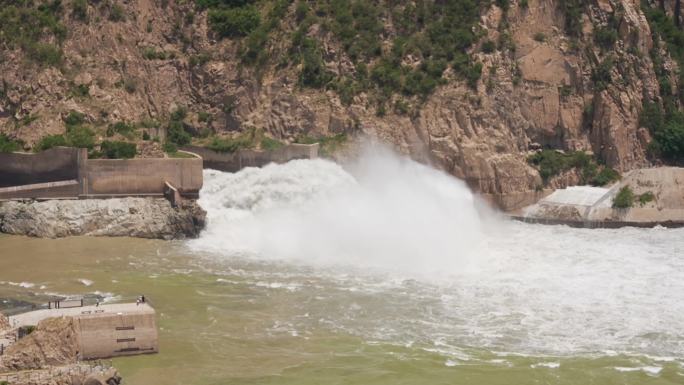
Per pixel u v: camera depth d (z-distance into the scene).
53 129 120.00
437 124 120.06
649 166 124.31
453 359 68.38
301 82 125.31
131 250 100.38
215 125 127.19
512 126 122.44
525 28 126.06
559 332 74.06
